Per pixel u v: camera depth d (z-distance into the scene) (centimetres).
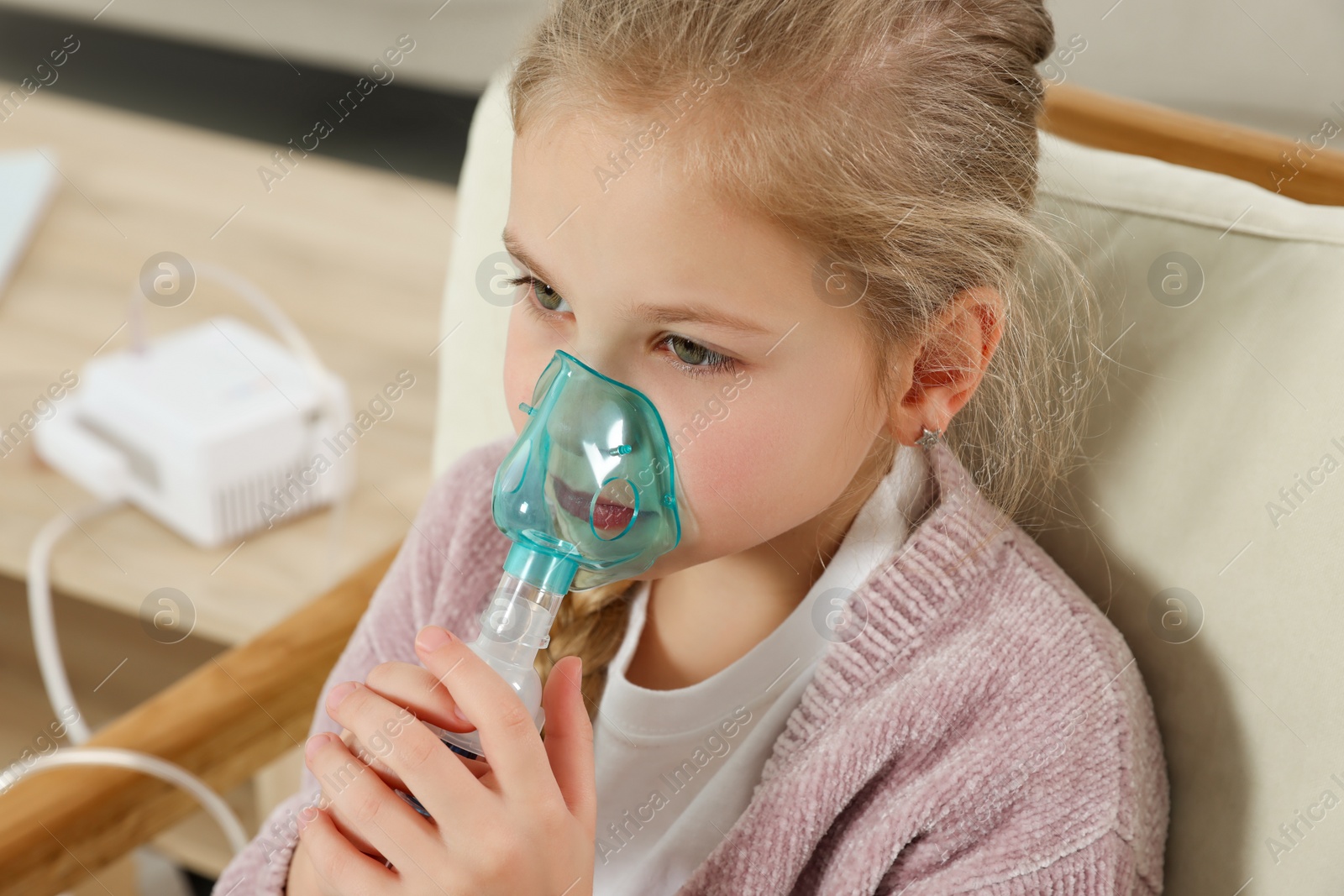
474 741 62
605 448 57
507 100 85
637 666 77
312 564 113
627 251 55
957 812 64
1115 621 70
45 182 160
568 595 76
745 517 60
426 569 84
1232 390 65
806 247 55
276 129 200
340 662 84
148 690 120
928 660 68
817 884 71
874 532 71
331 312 146
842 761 67
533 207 58
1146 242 69
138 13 208
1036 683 65
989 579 68
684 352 58
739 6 55
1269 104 163
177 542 116
